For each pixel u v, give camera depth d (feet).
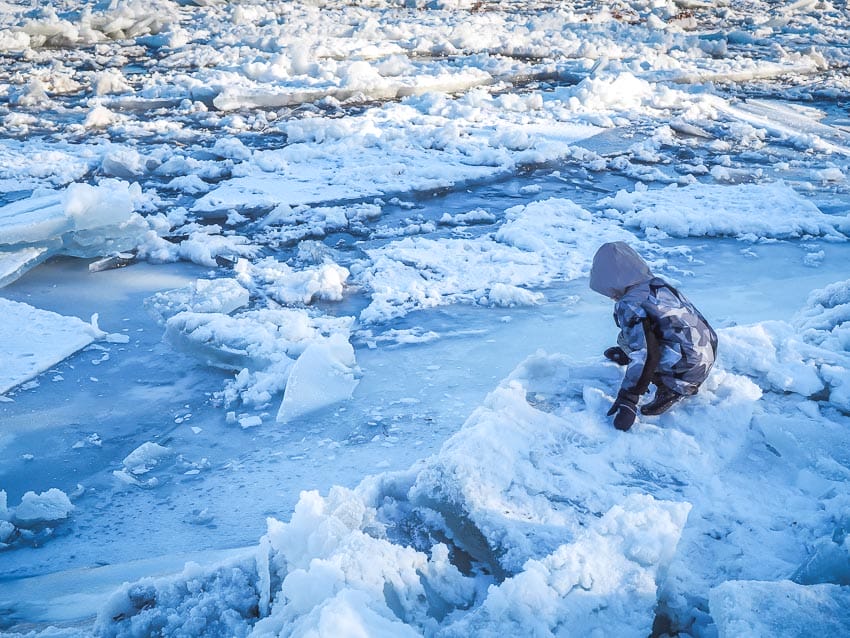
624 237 28.73
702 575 10.64
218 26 65.98
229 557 11.80
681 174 36.09
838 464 12.82
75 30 61.16
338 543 9.82
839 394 14.58
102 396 19.31
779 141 41.39
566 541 10.77
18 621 10.78
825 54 62.23
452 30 64.64
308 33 63.05
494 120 43.27
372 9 77.41
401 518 11.49
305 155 36.83
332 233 29.12
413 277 25.44
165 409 18.84
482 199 32.96
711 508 11.81
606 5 83.30
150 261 26.71
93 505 15.53
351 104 46.57
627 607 9.30
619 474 12.33
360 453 16.75
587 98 46.47
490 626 8.89
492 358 20.56
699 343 13.56
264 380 19.36
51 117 42.98
